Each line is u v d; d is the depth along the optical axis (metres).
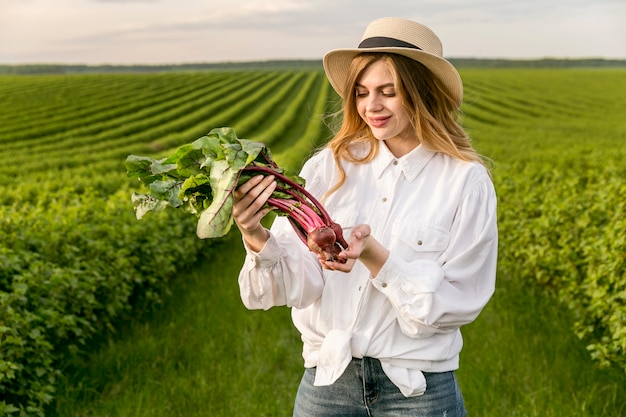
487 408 4.77
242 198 2.24
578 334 5.47
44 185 16.89
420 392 2.41
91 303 5.86
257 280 2.46
